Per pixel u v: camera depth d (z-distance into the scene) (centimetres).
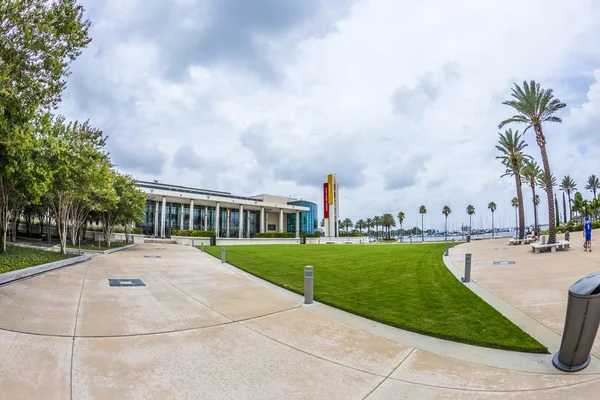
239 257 2064
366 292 1041
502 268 1515
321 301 920
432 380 474
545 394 430
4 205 1459
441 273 1439
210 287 1067
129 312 739
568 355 498
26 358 471
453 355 564
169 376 459
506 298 948
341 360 539
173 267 1528
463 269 1566
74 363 472
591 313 472
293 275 1351
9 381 408
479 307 859
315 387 449
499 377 482
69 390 402
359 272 1481
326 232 7856
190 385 438
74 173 1630
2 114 886
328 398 422
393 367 516
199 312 773
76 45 1050
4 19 852
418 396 429
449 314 796
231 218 6994
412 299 948
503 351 581
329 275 1380
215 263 1755
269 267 1589
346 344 609
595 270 1268
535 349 576
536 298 923
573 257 1719
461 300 934
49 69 999
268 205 7100
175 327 659
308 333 662
